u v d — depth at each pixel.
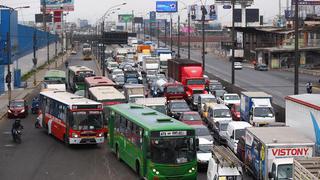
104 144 46.75
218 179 28.08
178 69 79.69
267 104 51.78
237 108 58.03
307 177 22.86
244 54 176.38
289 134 32.06
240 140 37.59
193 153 32.06
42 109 53.97
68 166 37.94
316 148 31.28
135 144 34.94
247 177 33.59
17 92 93.31
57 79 78.50
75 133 43.75
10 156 41.59
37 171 36.31
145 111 38.59
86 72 84.00
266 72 132.00
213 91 74.19
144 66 110.88
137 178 34.09
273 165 29.05
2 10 94.69
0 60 87.81
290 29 154.88
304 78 114.12
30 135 51.53
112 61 136.62
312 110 32.19
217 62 168.50
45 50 193.38
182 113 51.34
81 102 44.50
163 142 31.61
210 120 52.97
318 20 145.25
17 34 111.81
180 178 31.69
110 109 42.69
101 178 34.25
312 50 136.38
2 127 56.62
